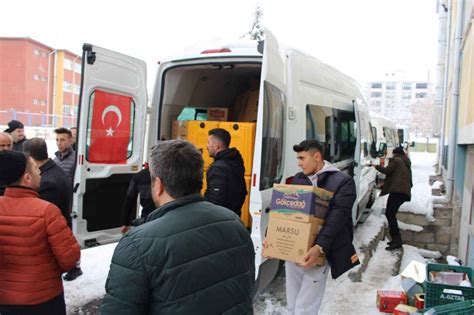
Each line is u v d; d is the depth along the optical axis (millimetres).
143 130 5145
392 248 7523
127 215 4758
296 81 5031
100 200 4742
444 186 11492
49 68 46500
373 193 10188
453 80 8648
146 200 4590
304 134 5078
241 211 4734
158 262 1717
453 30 10617
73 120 37125
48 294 2830
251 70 5695
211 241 1859
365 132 8602
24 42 43094
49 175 4059
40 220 2752
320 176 3566
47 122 35188
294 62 5062
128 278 1710
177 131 5355
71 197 4336
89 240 4613
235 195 4203
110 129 4730
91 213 4645
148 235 1763
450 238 8492
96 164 4602
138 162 5113
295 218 3371
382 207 10219
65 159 5676
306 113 5211
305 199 3348
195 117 5895
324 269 3512
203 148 5156
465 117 6770
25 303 2754
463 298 3887
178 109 5547
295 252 3346
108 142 4727
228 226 1964
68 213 4262
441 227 8570
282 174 4578
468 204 6590
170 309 1715
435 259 8227
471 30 6207
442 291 3947
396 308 4387
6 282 2770
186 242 1783
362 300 4961
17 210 2760
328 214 3432
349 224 3512
